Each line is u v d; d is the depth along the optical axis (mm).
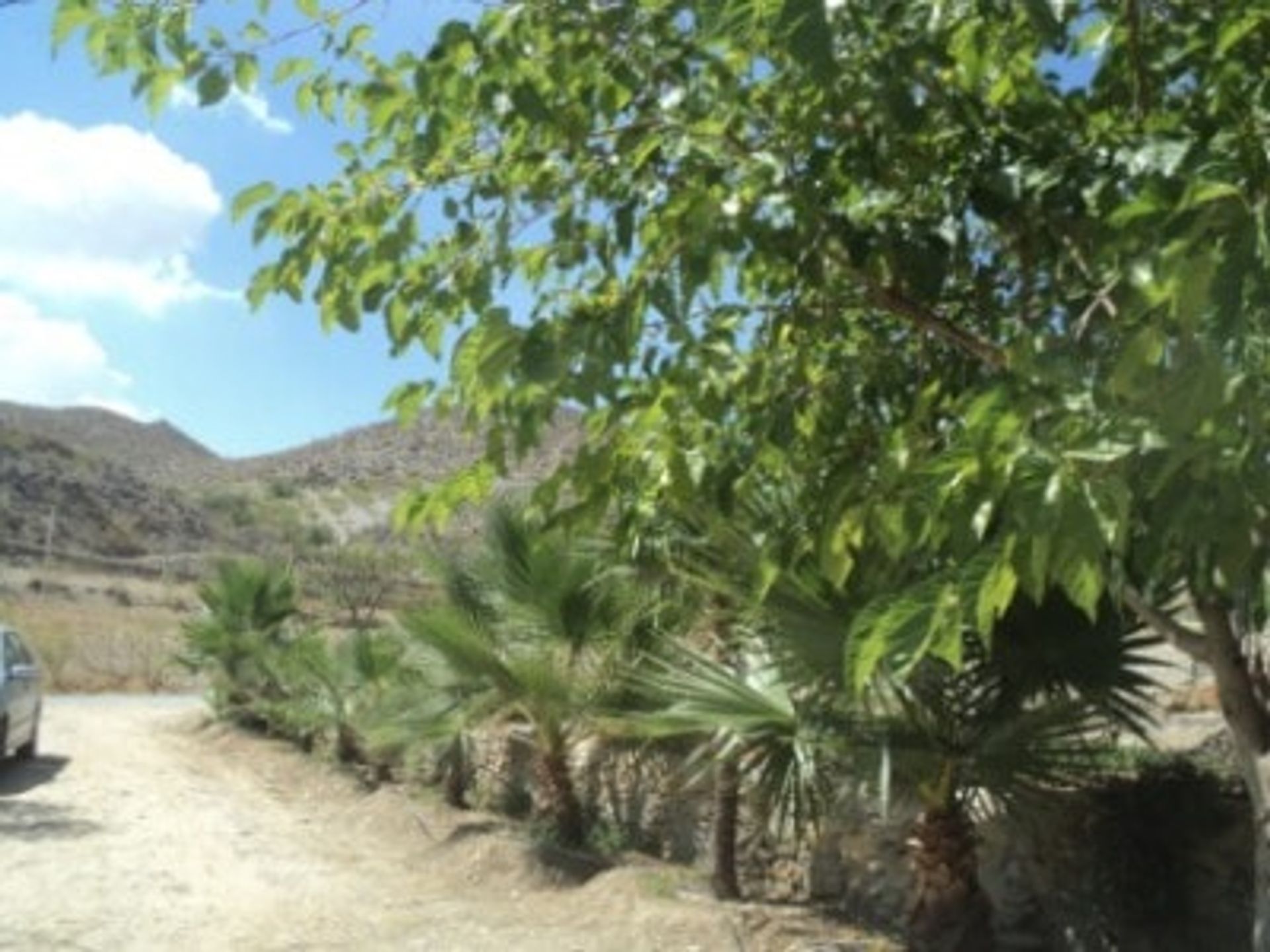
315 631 18344
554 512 3574
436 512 3352
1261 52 2969
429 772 14070
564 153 3174
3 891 9484
